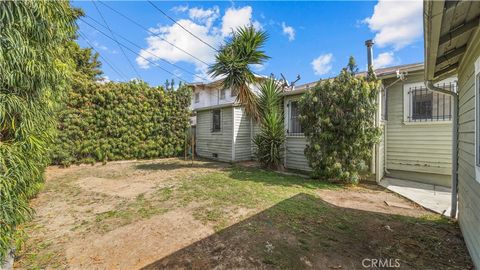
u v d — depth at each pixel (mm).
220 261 2104
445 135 5043
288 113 7137
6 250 1779
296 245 2391
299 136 6785
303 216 3191
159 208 3510
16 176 1897
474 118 2051
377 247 2359
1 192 1728
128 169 7062
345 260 2125
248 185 4902
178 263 2078
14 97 1879
